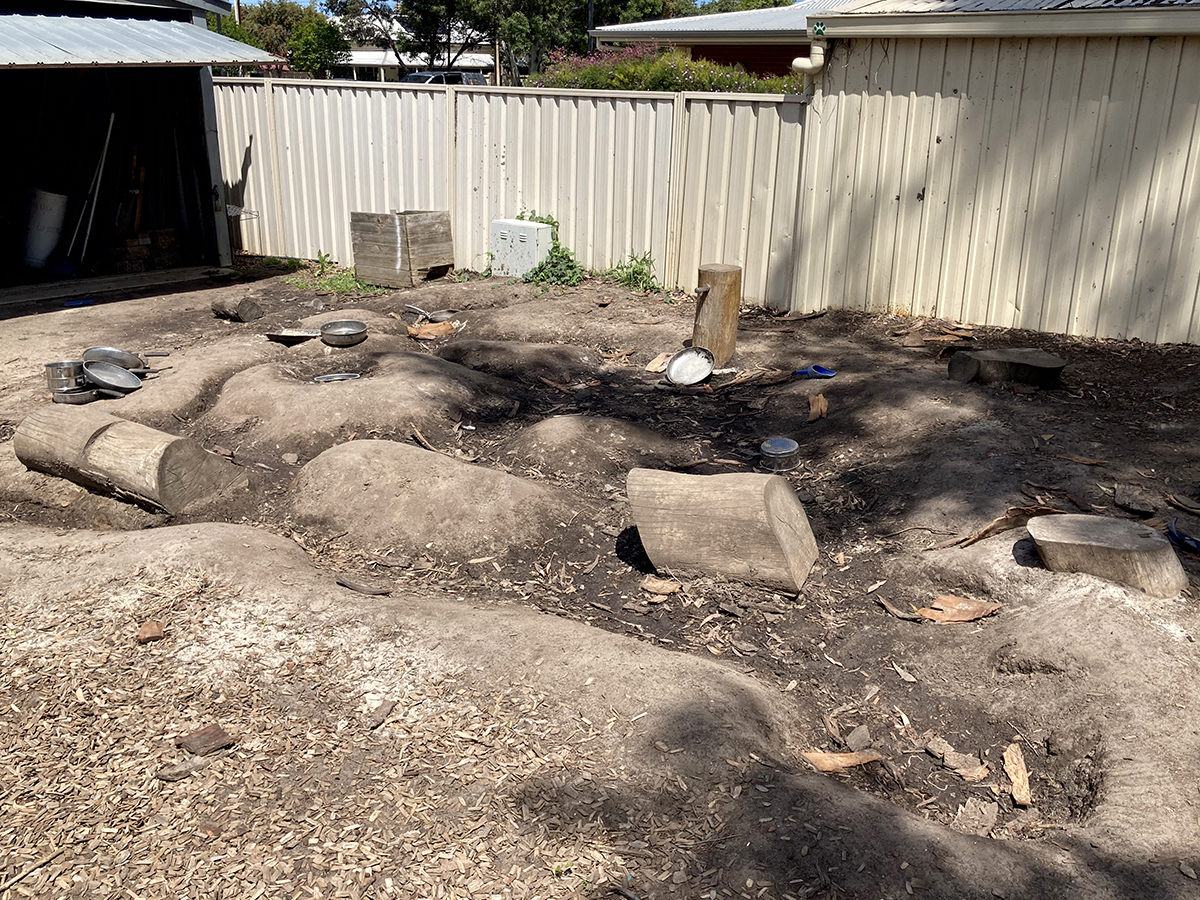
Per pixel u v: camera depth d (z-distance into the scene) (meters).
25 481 6.68
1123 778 3.71
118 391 7.87
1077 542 4.76
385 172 12.37
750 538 5.21
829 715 4.42
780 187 9.66
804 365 8.38
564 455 6.83
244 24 45.50
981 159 8.54
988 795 3.97
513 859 3.35
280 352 8.98
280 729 4.03
